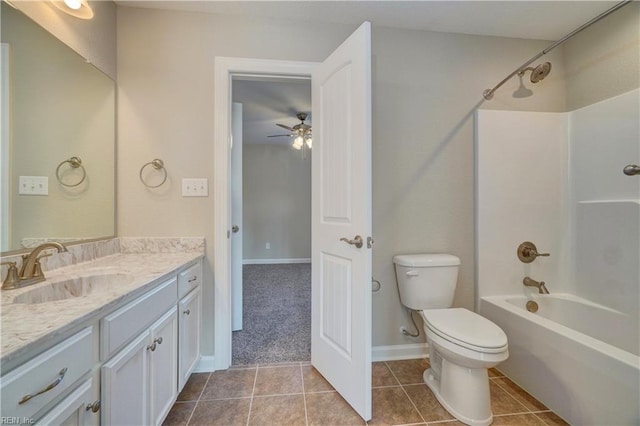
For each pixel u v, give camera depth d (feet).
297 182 17.16
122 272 3.80
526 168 6.37
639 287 5.05
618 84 5.54
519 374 5.16
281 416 4.35
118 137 5.32
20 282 3.12
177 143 5.48
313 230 5.62
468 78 6.28
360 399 4.29
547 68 5.61
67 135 4.22
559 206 6.43
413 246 6.18
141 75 5.38
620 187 5.43
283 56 5.69
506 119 6.32
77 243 4.39
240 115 7.34
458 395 4.37
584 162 6.09
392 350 6.14
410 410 4.53
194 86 5.49
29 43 3.62
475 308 6.34
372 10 5.45
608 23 5.66
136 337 3.18
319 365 5.44
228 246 5.67
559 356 4.42
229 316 5.68
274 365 5.78
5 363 1.74
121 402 2.86
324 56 5.79
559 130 6.45
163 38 5.43
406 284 5.68
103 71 4.96
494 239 6.29
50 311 2.37
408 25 5.94
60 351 2.14
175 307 4.22
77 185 4.43
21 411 1.84
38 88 3.76
